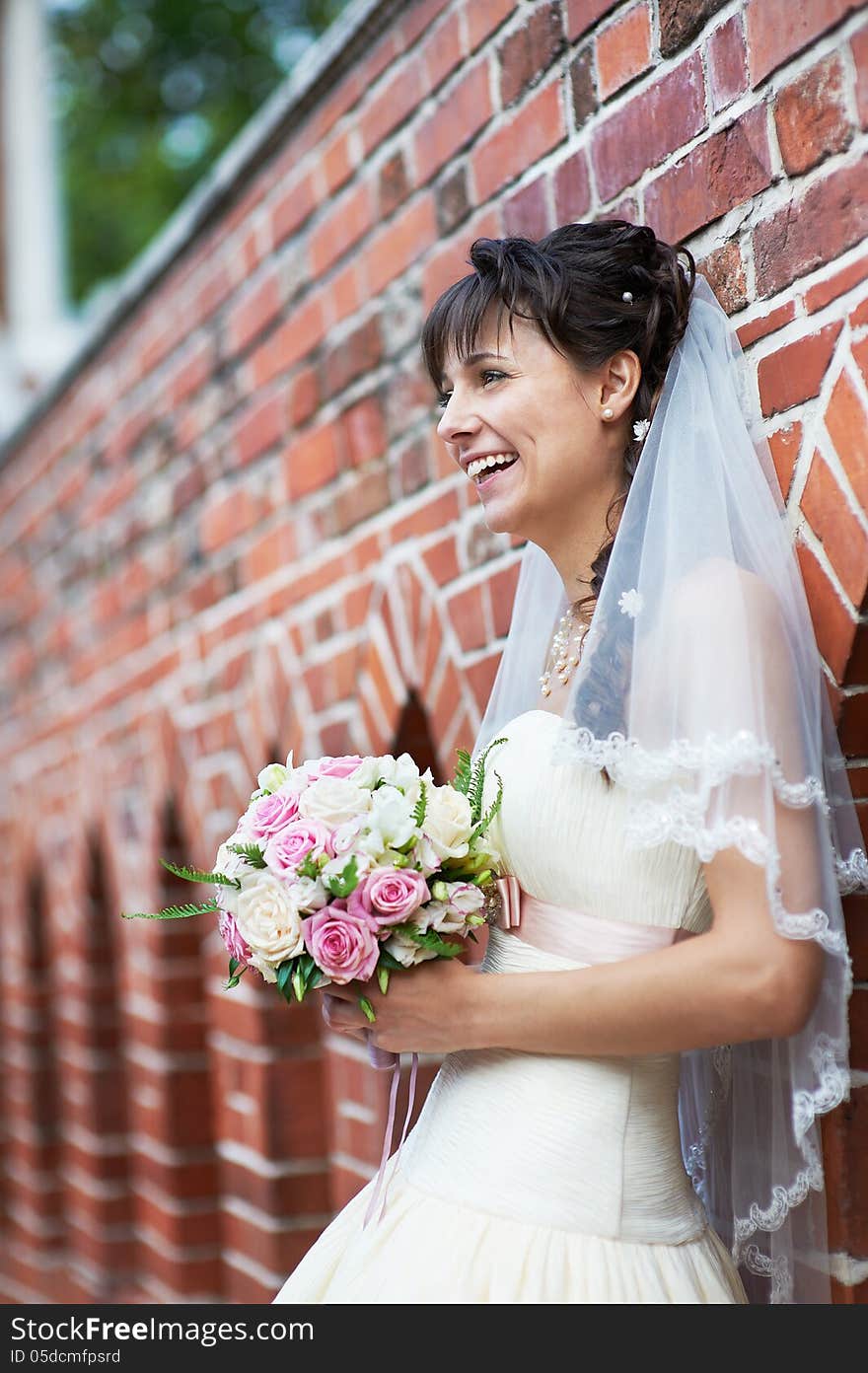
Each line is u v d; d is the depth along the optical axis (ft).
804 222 6.15
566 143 7.86
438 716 9.36
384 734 10.21
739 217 6.56
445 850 5.64
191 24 41.37
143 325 14.40
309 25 41.70
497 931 6.14
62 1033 18.30
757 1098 5.98
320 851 5.57
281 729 11.93
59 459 17.28
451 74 8.90
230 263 12.34
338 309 10.55
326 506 10.99
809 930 5.11
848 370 5.90
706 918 5.80
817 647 6.06
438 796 5.76
